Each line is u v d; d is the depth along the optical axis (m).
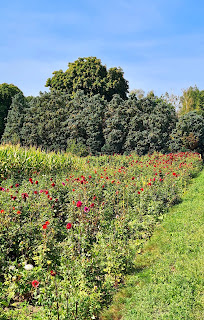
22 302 4.60
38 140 28.12
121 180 11.41
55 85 34.66
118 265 5.33
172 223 8.01
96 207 7.53
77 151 24.30
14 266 4.72
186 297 4.54
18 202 6.80
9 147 12.70
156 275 5.30
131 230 7.05
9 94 35.03
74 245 5.43
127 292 4.98
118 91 34.00
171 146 28.72
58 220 7.09
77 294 4.33
